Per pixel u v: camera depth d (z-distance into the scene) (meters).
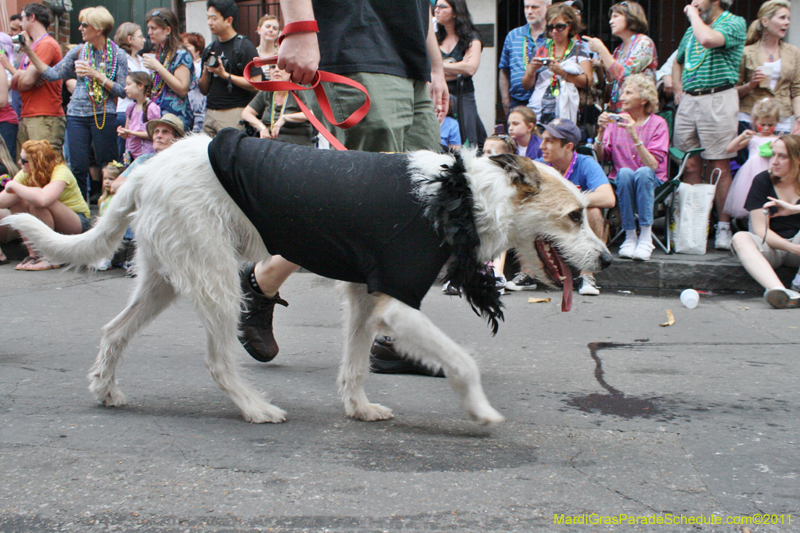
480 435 2.66
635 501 2.10
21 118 8.19
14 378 3.38
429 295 5.60
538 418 2.87
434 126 3.50
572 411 2.96
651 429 2.73
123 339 2.94
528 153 6.21
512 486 2.19
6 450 2.45
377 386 3.35
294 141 6.09
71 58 7.87
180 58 7.50
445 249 2.51
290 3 2.82
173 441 2.56
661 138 6.20
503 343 4.19
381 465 2.35
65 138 8.52
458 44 6.77
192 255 2.67
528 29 7.07
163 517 1.98
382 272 2.48
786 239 5.55
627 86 6.16
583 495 2.13
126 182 2.83
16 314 4.89
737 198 6.11
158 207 2.67
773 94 6.55
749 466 2.36
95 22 7.64
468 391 2.54
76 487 2.16
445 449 2.51
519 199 2.66
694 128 6.48
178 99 7.61
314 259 2.61
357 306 2.83
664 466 2.36
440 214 2.45
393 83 3.14
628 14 6.58
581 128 6.60
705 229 6.16
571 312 5.04
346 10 3.08
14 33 9.03
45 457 2.39
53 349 3.96
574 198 2.72
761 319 4.80
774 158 5.48
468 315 4.94
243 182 2.57
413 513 2.01
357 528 1.92
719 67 6.24
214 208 2.65
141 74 7.27
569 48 6.58
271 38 6.86
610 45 8.46
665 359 3.82
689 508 2.05
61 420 2.78
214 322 2.73
